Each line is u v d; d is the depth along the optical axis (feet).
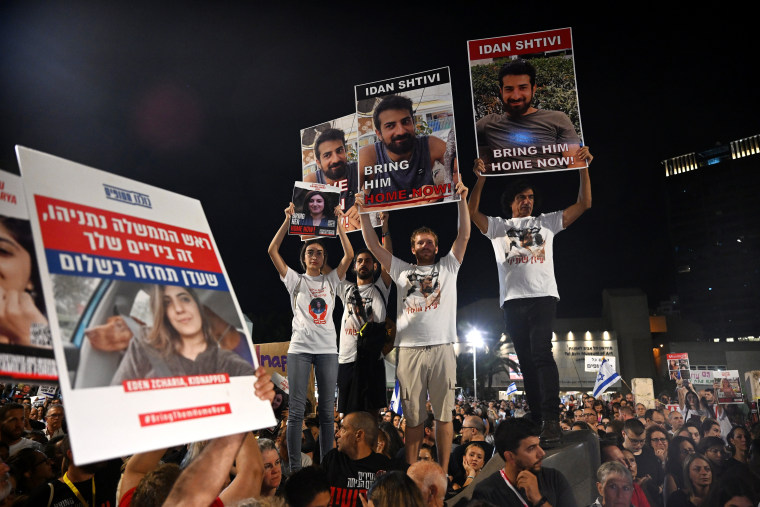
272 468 16.67
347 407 23.40
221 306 8.35
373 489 12.21
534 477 15.29
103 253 7.12
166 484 9.77
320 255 23.72
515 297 20.27
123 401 6.46
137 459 12.36
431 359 19.40
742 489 19.20
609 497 16.53
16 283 7.03
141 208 7.96
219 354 7.87
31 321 7.06
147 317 7.26
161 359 7.13
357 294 25.03
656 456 24.77
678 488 21.83
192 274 8.19
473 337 139.54
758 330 378.32
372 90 23.00
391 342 23.17
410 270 20.49
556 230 21.15
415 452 19.21
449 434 19.08
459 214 21.09
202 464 8.35
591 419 38.47
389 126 22.52
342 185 28.86
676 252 422.82
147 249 7.75
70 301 6.49
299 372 22.20
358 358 23.02
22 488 18.67
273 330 109.29
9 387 41.16
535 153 21.44
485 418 39.47
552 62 21.90
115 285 7.06
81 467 15.83
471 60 22.21
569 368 179.22
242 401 7.80
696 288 408.87
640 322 193.06
